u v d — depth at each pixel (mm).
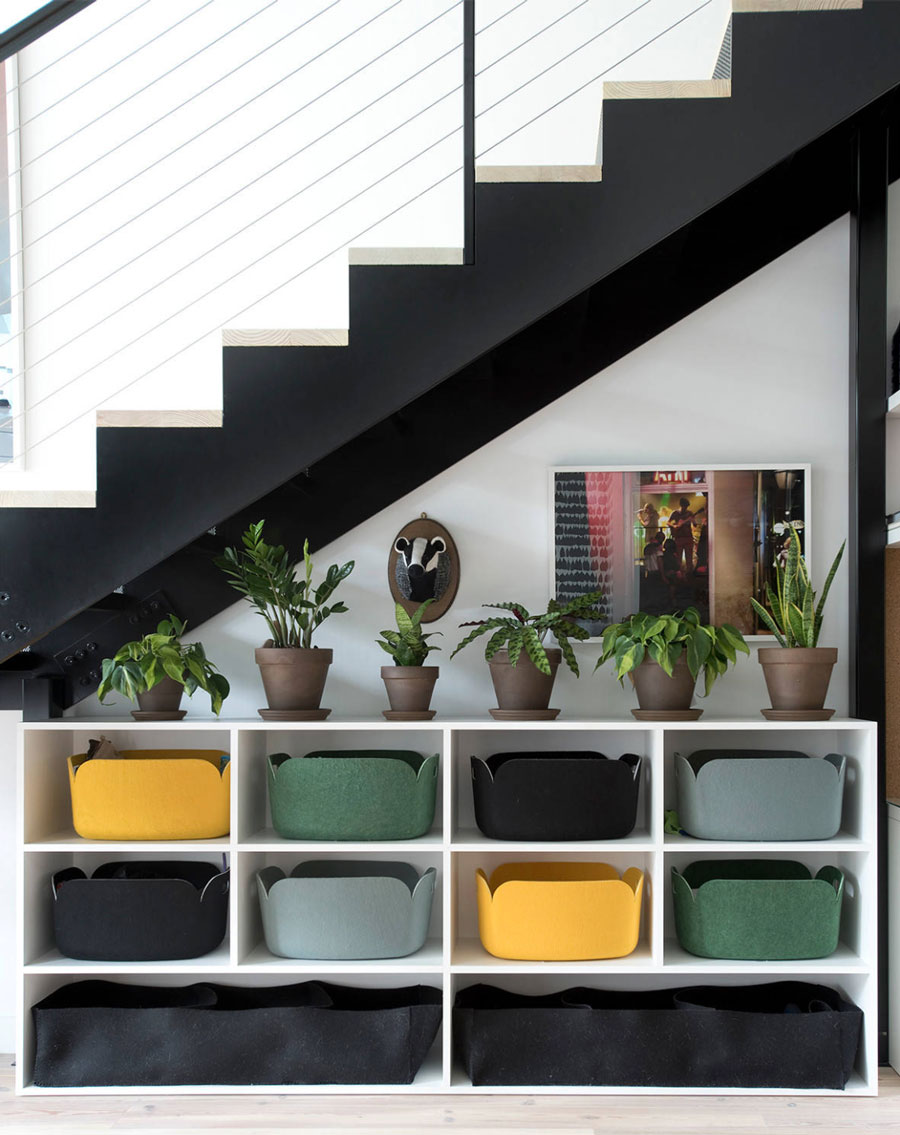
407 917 2488
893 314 2830
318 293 3025
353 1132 2201
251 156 3047
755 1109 2322
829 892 2480
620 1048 2416
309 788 2494
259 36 3057
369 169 3025
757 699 2785
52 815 2658
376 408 2139
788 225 2830
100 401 3047
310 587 2848
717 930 2482
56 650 2811
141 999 2703
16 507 2195
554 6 3008
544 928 2457
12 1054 2740
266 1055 2439
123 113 3062
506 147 3002
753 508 2803
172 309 3047
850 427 2766
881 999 2598
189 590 2834
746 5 2133
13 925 2785
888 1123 2244
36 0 3070
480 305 2131
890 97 2555
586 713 2803
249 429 2162
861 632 2674
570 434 2848
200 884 2766
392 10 3037
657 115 2131
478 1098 2395
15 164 3047
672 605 2799
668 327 2850
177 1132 2209
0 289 3084
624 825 2521
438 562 2805
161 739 2857
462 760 2807
